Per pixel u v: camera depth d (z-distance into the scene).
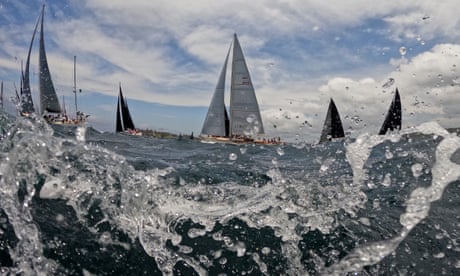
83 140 2.55
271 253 1.82
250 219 2.17
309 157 5.10
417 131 3.28
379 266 1.70
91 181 2.30
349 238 1.97
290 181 3.07
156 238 1.88
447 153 2.83
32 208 1.91
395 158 3.87
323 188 2.84
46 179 2.19
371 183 3.04
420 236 1.98
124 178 2.42
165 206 2.25
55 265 1.54
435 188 2.46
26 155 2.13
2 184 1.89
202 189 2.70
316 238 1.97
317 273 1.68
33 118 2.52
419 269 1.67
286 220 2.18
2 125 2.94
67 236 1.73
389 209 2.39
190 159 4.89
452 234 2.00
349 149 3.41
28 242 1.63
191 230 2.00
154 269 1.63
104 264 1.60
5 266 1.48
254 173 3.63
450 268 1.67
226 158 5.15
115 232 1.85
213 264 1.71
